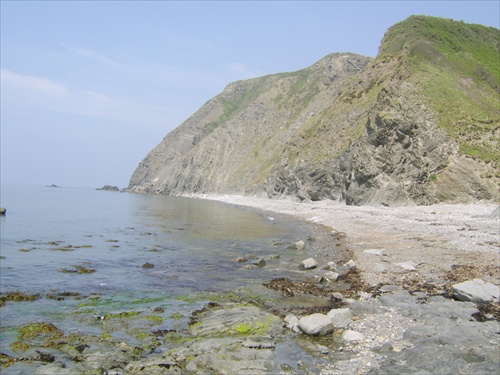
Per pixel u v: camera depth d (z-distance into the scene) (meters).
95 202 98.12
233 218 55.97
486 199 51.75
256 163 122.38
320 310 15.26
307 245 31.14
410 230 33.66
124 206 83.69
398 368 10.06
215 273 21.95
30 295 17.48
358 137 66.44
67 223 48.94
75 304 16.39
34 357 11.45
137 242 33.38
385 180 58.00
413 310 14.26
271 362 10.94
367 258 23.66
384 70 80.94
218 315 14.65
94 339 12.73
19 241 33.59
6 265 23.94
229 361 10.91
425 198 54.75
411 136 58.47
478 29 94.44
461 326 12.41
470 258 21.73
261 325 13.54
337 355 11.34
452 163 55.38
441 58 77.25
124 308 15.91
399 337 12.27
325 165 72.75
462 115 61.41
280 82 162.88
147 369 10.58
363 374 10.00
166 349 12.09
